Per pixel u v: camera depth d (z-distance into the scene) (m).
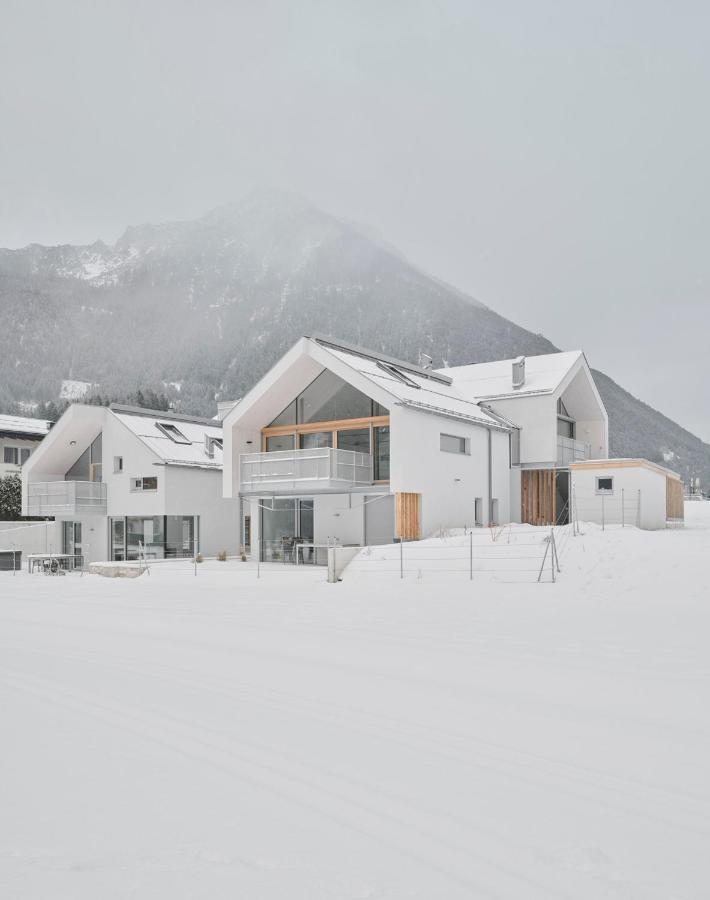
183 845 3.82
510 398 29.30
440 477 24.06
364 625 11.55
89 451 31.98
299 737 5.70
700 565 13.52
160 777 4.82
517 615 11.75
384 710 6.49
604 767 5.03
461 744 5.52
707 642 9.34
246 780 4.76
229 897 3.29
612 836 3.96
